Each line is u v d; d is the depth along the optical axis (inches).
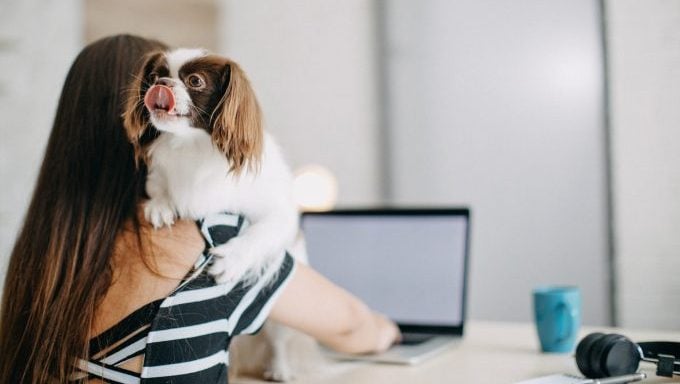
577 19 88.2
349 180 105.5
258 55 109.5
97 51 43.1
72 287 37.4
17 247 40.8
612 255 81.8
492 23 95.9
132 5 101.2
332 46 106.6
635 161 78.7
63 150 40.9
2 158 93.6
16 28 95.3
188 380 35.5
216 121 38.4
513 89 94.2
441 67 100.0
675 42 75.7
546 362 46.8
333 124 106.5
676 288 75.9
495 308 94.9
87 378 36.3
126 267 37.5
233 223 41.3
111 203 39.1
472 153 97.5
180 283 36.7
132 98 39.4
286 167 45.3
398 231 62.7
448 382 42.5
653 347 44.1
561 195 89.6
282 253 41.6
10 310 39.8
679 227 75.9
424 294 60.4
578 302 50.6
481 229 96.4
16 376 37.9
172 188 39.7
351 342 47.7
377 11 104.0
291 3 108.3
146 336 35.4
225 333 37.5
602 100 85.4
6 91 94.4
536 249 91.7
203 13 106.7
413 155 102.0
